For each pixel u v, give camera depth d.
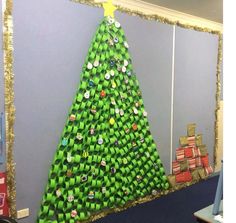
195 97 3.72
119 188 2.84
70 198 2.51
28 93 2.27
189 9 3.28
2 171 2.18
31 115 2.30
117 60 2.73
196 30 3.63
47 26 2.32
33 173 2.35
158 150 3.31
